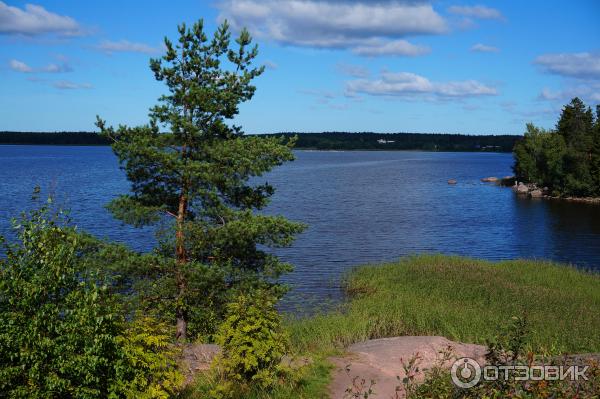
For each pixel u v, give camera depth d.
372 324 19.41
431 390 6.98
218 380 10.40
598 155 85.31
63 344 6.88
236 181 15.68
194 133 15.12
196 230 14.90
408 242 43.56
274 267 16.30
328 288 27.92
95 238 14.91
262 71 16.89
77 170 116.50
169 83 16.06
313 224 51.84
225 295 14.73
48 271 7.07
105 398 7.60
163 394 8.46
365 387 10.30
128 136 15.55
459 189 95.88
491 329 18.44
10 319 6.68
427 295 24.78
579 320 19.95
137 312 9.02
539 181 91.12
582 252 41.50
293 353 11.57
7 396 6.70
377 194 83.25
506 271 30.36
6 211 48.97
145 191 16.16
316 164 180.62
